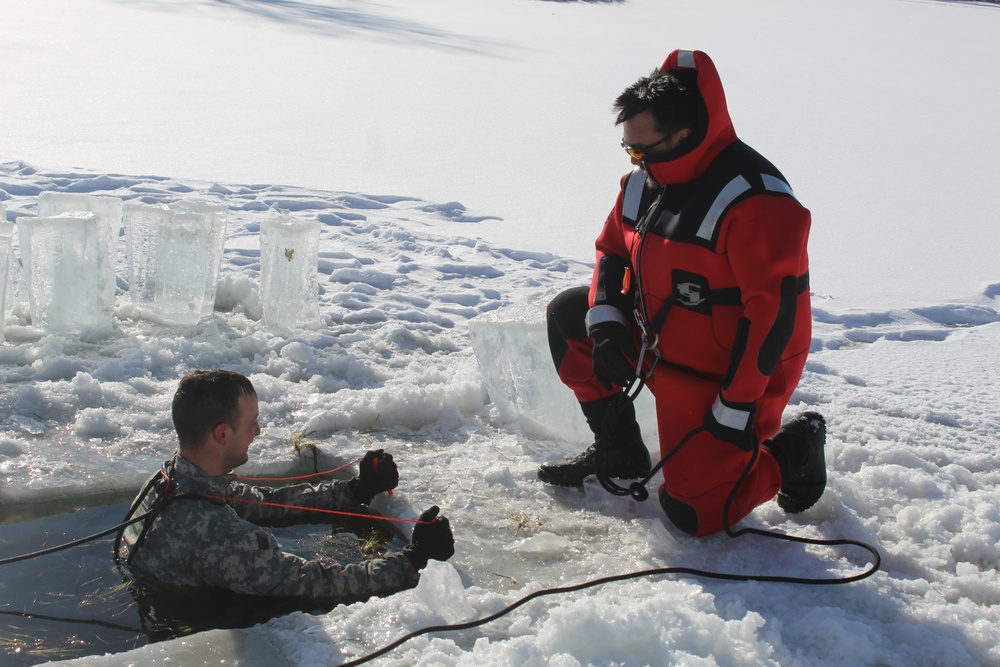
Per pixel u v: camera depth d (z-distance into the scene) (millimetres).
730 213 2824
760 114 18359
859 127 17422
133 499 3393
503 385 4102
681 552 3102
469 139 13656
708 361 3066
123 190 8086
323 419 3957
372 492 3291
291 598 2801
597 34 33031
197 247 4852
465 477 3602
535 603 2736
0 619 2682
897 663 2531
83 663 2385
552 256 7449
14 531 3141
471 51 25312
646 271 3072
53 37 21156
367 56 22578
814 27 42531
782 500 3383
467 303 6117
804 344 3062
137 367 4348
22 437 3666
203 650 2473
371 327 5344
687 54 2900
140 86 15875
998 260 8656
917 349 5773
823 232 9617
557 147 13508
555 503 3465
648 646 2428
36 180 8102
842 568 3014
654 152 2904
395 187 10227
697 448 3072
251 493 3244
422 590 2707
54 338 4457
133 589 2830
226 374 2869
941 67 29453
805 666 2467
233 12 29438
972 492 3650
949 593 2953
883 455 3898
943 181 12859
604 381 3164
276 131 13031
